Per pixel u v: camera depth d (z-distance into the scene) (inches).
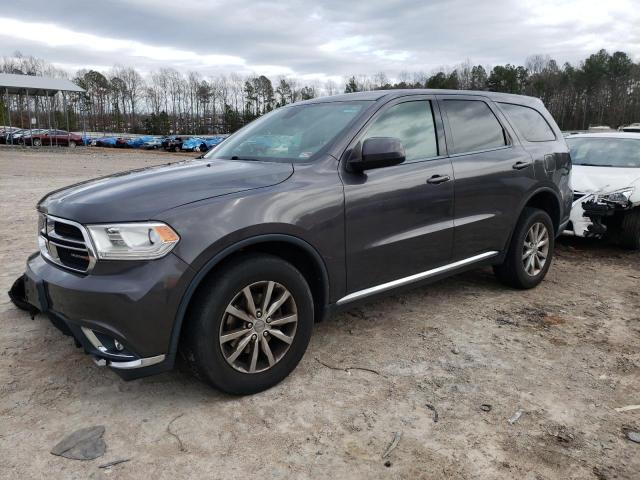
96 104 3580.2
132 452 99.2
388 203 137.9
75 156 1231.5
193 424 107.9
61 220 110.8
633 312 175.3
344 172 131.0
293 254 127.6
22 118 2297.0
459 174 157.8
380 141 127.0
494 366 134.4
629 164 277.4
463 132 165.9
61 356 136.5
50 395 118.3
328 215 124.8
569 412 113.9
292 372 129.5
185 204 107.2
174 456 98.3
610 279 214.8
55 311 110.2
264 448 100.8
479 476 93.7
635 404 117.4
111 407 113.8
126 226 102.1
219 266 111.3
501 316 168.7
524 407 115.6
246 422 108.9
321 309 130.9
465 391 122.0
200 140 1658.5
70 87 1726.1
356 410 113.7
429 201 148.5
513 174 176.4
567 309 176.9
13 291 160.7
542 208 203.5
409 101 153.1
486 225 169.3
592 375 130.5
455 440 103.7
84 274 106.3
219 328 109.3
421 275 152.3
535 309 175.9
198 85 3858.3
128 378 105.2
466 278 209.5
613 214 259.4
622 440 104.3
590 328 160.6
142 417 110.2
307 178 125.0
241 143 154.6
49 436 103.6
